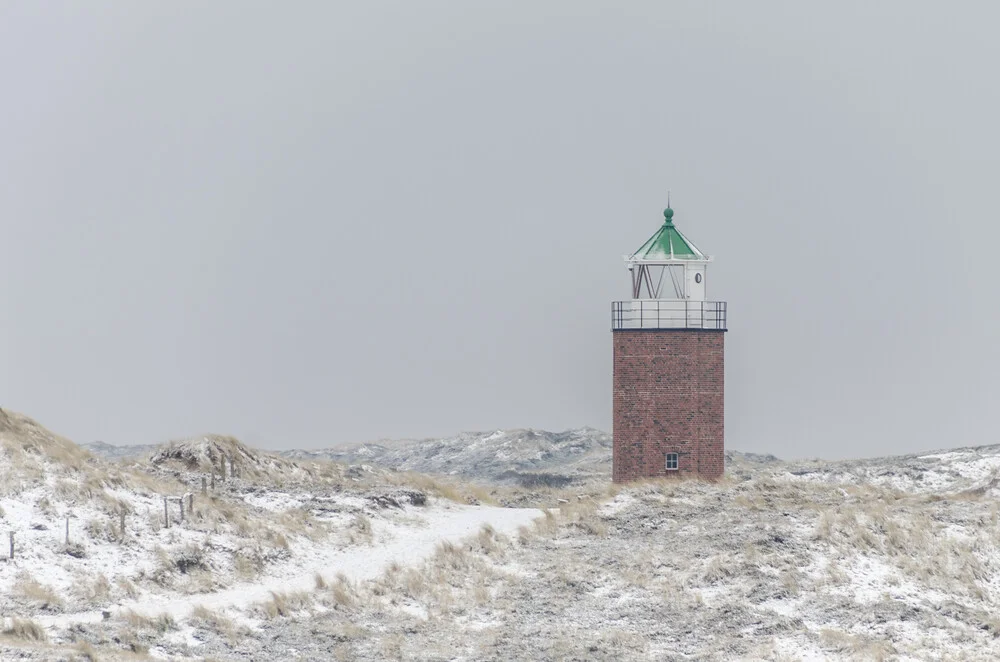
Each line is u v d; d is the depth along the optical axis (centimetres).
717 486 7994
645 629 5650
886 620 5662
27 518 5897
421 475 8819
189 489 6869
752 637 5519
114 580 5647
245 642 5250
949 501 7512
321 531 6806
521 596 6084
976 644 5462
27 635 4859
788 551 6456
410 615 5797
